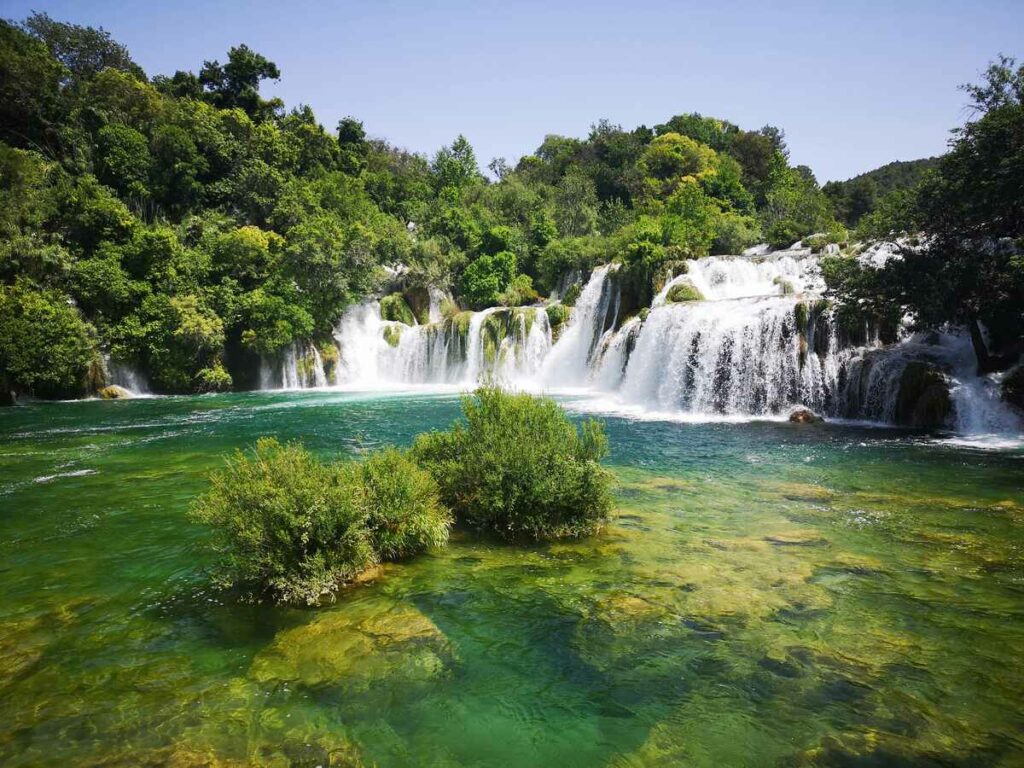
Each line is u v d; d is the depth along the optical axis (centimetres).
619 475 1355
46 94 5438
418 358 4303
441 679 537
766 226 5647
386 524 834
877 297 2086
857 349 2242
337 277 4306
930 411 1950
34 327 3406
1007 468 1384
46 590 749
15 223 3847
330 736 458
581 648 588
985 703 486
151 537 955
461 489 988
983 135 1794
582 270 4891
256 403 3177
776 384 2347
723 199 6738
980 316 1931
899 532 930
